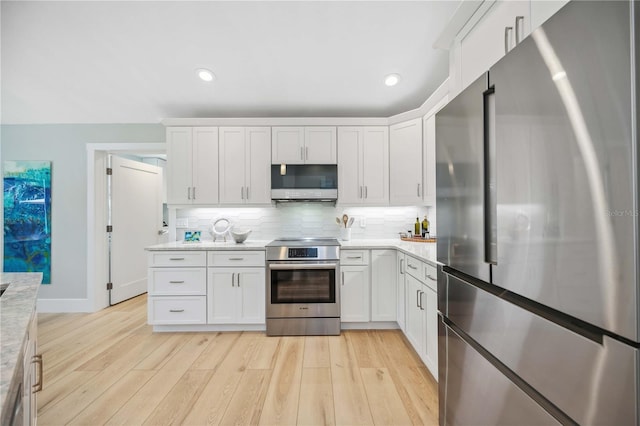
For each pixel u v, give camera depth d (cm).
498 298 102
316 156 321
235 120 320
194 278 288
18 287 125
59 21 223
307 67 271
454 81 173
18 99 307
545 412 81
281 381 202
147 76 280
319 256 285
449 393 140
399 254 277
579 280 69
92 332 289
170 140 320
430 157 278
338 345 258
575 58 69
